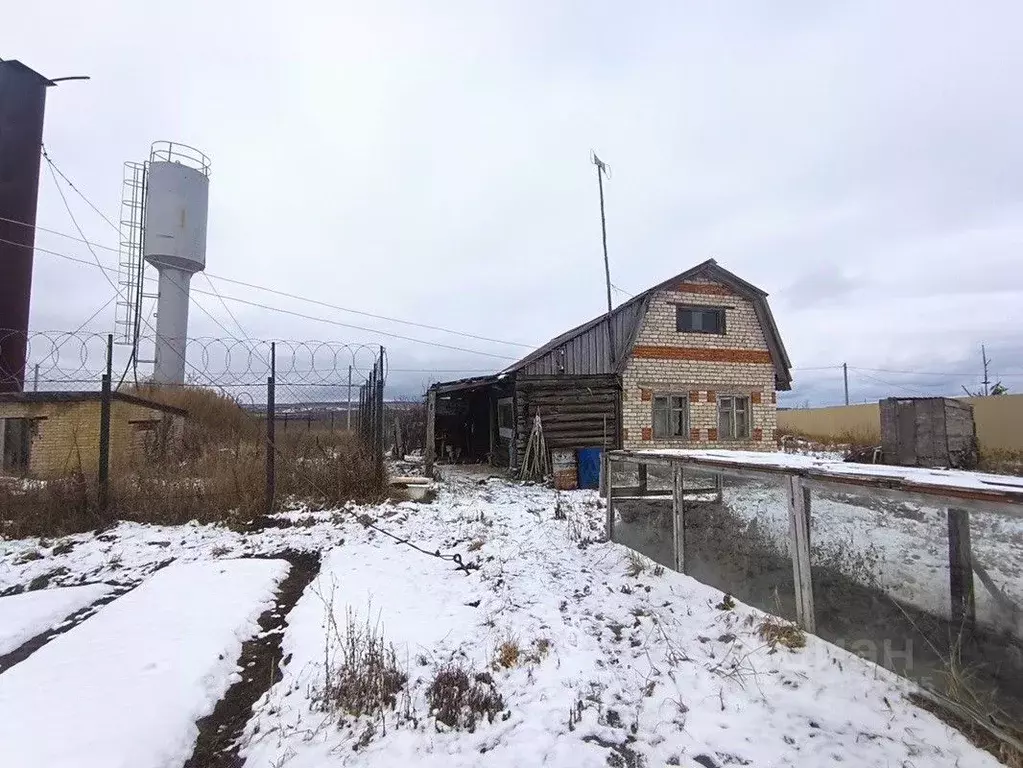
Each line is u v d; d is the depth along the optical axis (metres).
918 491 3.48
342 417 18.42
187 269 21.14
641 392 15.25
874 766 2.84
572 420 14.65
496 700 3.60
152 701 3.45
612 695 3.67
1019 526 3.78
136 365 18.64
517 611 5.16
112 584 6.02
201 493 9.07
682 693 3.66
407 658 4.16
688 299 15.91
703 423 15.74
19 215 12.83
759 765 2.91
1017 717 3.10
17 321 12.70
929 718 3.21
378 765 2.95
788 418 33.81
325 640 4.43
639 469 7.75
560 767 2.92
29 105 13.09
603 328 15.51
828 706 3.39
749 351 16.31
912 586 4.33
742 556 6.05
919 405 14.96
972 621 3.73
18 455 12.19
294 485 10.15
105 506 8.38
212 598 5.34
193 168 21.16
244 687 3.96
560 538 7.96
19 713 3.28
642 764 2.97
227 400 18.72
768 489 5.93
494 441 18.61
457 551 7.33
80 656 4.06
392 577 6.16
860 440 24.94
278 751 3.08
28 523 7.86
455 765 2.96
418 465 18.06
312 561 7.01
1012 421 20.02
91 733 3.09
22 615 4.91
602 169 16.98
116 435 12.96
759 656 4.07
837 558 5.04
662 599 5.42
